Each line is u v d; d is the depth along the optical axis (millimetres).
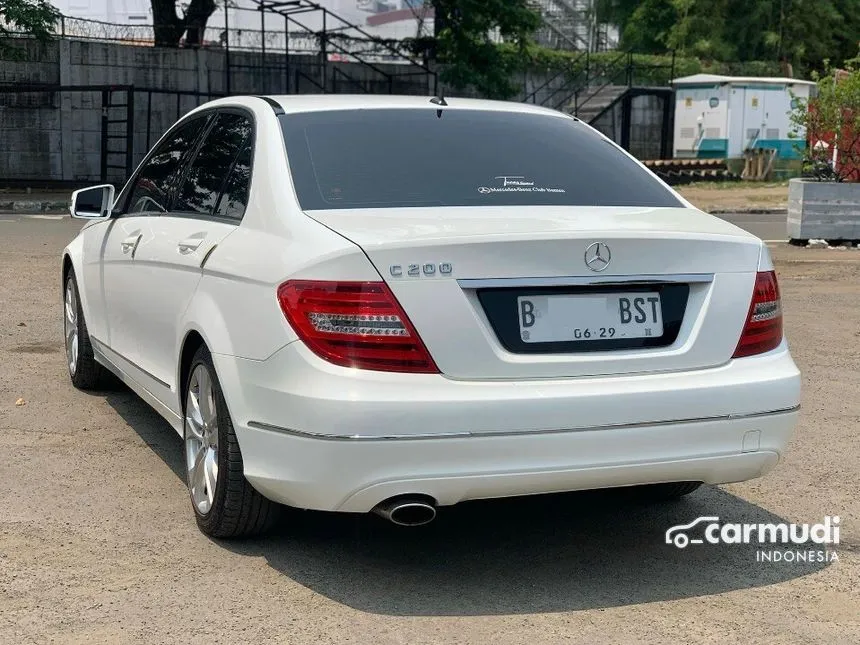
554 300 3746
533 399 3623
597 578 4059
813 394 7062
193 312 4344
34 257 12945
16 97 24609
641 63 34406
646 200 4504
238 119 4852
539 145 4711
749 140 31109
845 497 5059
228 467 4062
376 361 3578
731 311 3973
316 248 3717
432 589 3912
